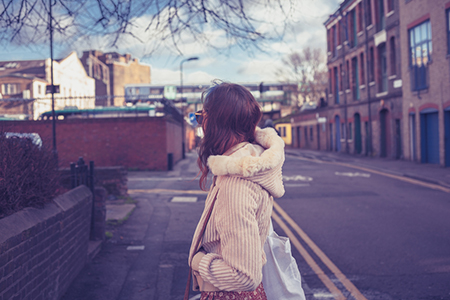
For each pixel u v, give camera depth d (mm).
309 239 6508
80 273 4586
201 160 1597
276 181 1471
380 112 24625
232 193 1351
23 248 2701
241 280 1286
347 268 5027
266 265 1731
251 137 1613
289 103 66562
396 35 21719
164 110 22953
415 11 19047
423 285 4375
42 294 3113
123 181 11047
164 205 10109
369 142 26344
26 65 45375
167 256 5574
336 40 32906
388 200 10016
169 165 20719
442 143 16859
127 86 60156
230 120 1516
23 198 3090
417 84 19234
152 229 7352
